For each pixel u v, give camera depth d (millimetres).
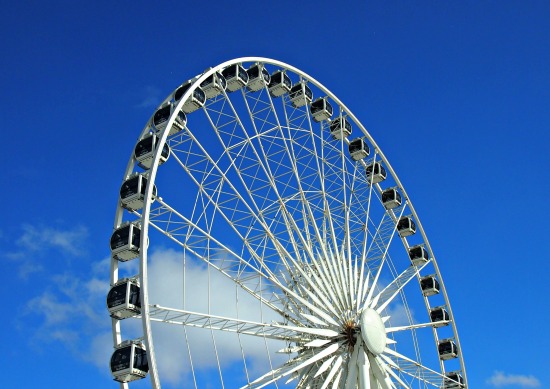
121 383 25109
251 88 35938
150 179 26641
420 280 41844
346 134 41156
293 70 37594
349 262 32219
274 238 32031
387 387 29391
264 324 28297
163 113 30141
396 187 41938
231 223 31031
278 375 27672
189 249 28938
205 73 31328
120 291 25484
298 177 33875
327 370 29938
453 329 40594
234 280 30375
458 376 40125
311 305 29859
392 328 32000
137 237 27031
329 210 33812
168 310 25672
